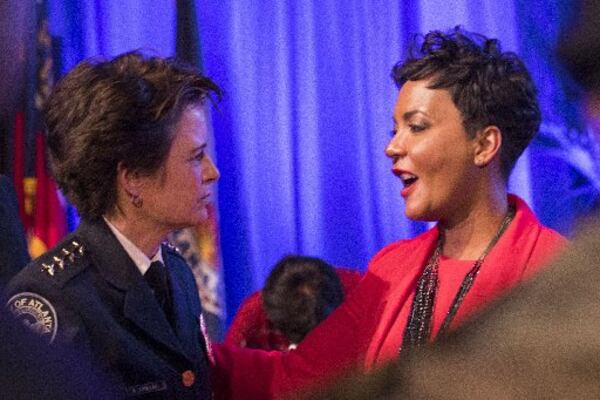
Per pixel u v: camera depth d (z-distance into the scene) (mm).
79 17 3658
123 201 1340
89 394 514
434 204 1354
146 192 1327
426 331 1357
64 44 3615
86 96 1294
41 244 3549
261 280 3848
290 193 3855
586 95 392
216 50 3818
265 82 3840
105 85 1286
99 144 1285
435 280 1398
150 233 1370
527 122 1349
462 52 1341
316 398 345
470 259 1373
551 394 303
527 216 1348
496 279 1278
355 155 3863
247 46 3826
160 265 1404
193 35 3775
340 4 3840
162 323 1349
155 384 1319
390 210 3854
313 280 2303
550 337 307
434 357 322
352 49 3848
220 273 3742
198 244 3727
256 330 2436
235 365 1545
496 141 1336
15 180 3500
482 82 1318
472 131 1332
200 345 1485
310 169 3855
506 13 3748
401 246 1499
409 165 1353
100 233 1345
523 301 318
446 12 3812
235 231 3838
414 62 1363
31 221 3541
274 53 3840
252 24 3826
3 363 488
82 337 1252
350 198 3865
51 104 1345
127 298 1323
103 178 1314
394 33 3840
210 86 1372
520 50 3723
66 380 504
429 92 1336
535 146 3670
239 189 3838
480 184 1357
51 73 3549
